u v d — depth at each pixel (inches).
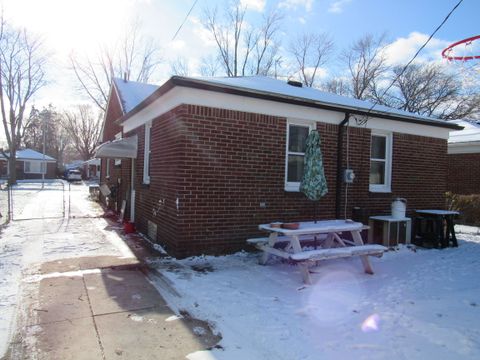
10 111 1355.8
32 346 137.3
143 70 1328.7
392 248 323.0
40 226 399.2
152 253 280.2
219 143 273.6
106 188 531.5
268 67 1429.6
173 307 176.9
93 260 255.4
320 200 323.3
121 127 532.7
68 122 2795.3
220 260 263.9
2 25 1293.1
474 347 143.1
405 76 1273.4
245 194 285.9
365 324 162.1
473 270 262.7
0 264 240.7
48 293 190.7
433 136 403.9
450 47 434.6
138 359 130.0
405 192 383.2
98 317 163.5
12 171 1365.7
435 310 181.6
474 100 1166.3
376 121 357.1
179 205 262.2
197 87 257.3
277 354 134.6
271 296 194.5
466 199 534.9
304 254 216.1
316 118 319.9
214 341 143.9
